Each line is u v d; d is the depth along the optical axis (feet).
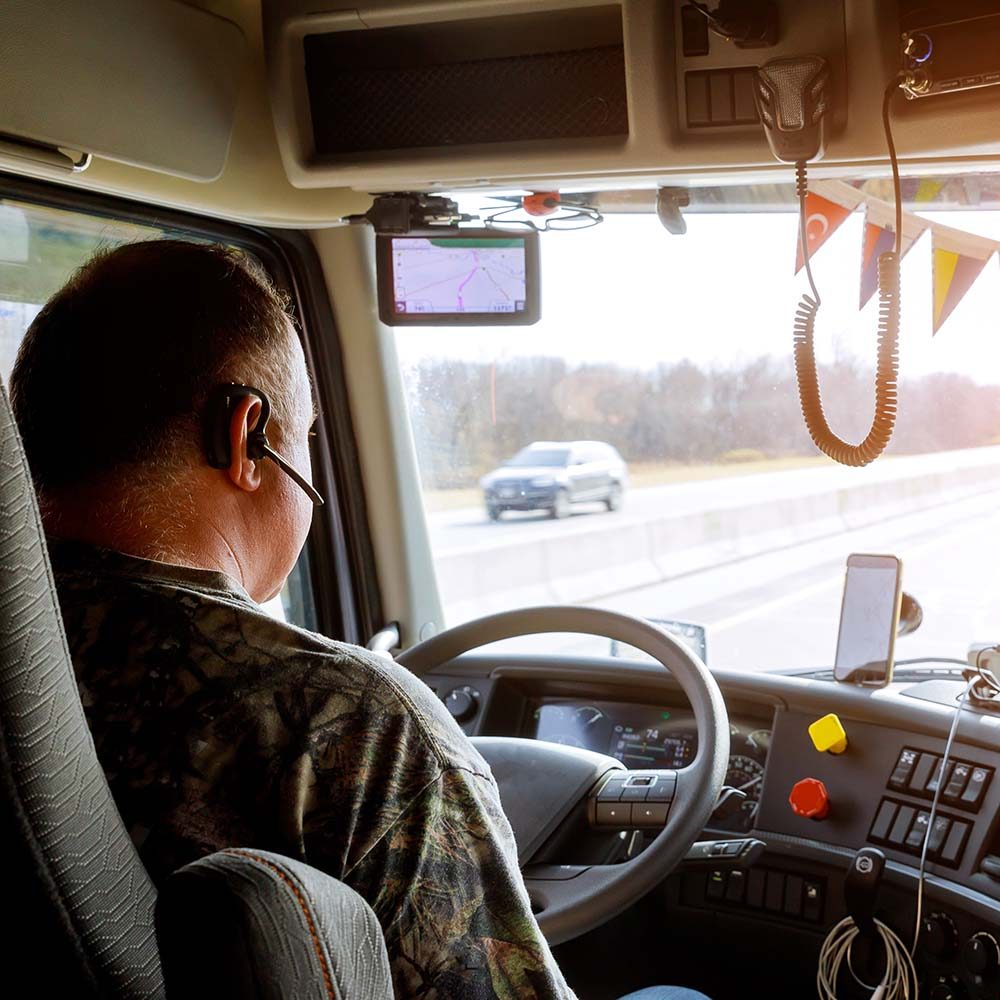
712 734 5.03
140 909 2.29
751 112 5.38
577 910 4.65
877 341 5.24
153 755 2.47
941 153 5.31
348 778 2.48
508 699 6.81
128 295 2.73
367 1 5.80
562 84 5.80
